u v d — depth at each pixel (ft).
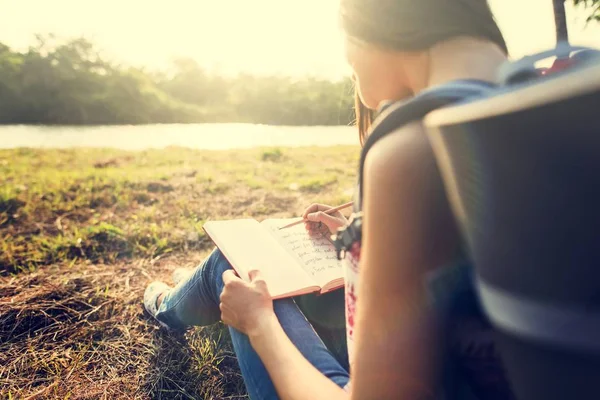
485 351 1.85
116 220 11.12
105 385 5.78
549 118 0.93
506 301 1.15
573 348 1.02
